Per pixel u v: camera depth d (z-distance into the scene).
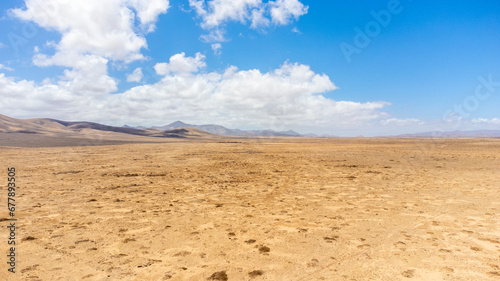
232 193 8.60
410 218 6.19
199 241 4.83
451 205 7.30
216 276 3.65
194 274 3.70
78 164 14.55
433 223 5.86
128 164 14.94
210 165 14.96
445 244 4.76
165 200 7.64
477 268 3.89
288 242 4.82
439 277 3.64
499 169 13.74
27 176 10.93
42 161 15.42
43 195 7.98
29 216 6.07
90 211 6.50
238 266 3.94
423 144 35.06
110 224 5.62
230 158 18.64
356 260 4.15
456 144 33.94
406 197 8.18
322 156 20.27
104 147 27.69
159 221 5.86
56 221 5.77
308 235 5.16
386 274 3.73
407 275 3.70
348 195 8.42
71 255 4.21
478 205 7.29
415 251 4.47
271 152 23.86
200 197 8.04
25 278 3.51
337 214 6.48
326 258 4.22
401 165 15.34
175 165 14.84
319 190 9.10
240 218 6.12
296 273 3.76
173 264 3.98
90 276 3.60
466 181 10.70
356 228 5.54
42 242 4.68
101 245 4.60
